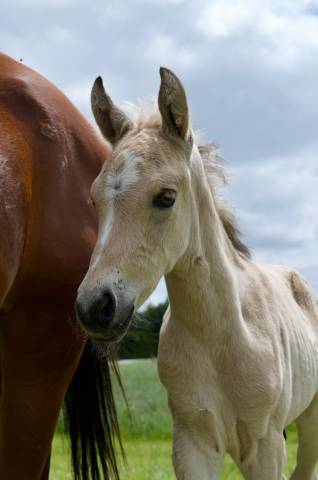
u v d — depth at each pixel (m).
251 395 4.46
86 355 5.00
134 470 8.80
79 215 4.64
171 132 4.16
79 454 5.04
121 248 3.85
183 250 4.25
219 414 4.52
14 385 4.57
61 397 4.66
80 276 4.60
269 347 4.62
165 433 15.26
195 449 4.52
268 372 4.53
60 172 4.60
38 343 4.57
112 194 3.90
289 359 4.86
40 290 4.53
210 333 4.46
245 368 4.47
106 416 5.04
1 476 4.56
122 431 15.23
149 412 17.28
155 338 29.41
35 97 4.65
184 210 4.19
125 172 3.92
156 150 4.03
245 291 4.75
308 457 5.73
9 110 4.52
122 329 3.83
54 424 4.66
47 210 4.52
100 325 3.75
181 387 4.50
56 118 4.69
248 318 4.65
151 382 24.00
